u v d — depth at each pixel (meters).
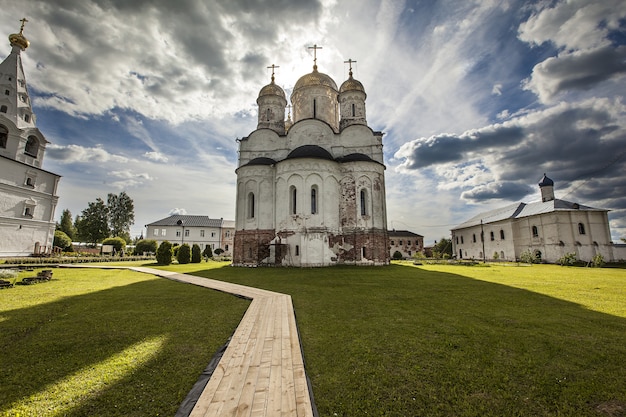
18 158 32.59
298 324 7.59
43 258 28.44
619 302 10.22
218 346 6.08
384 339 6.44
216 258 47.84
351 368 5.06
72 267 23.48
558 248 37.72
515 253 44.38
